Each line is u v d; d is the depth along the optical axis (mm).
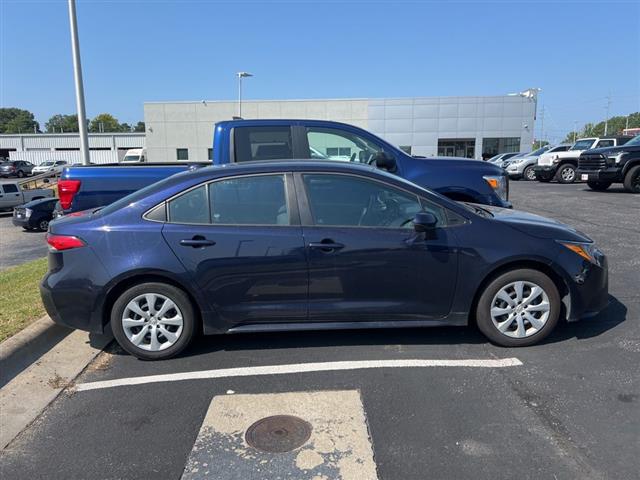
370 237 3920
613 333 4340
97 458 2793
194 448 2838
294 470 2609
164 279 3947
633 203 12852
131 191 5883
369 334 4473
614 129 117562
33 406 3406
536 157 25047
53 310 3982
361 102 41344
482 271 3967
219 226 3941
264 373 3768
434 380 3580
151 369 3920
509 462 2646
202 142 42844
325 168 4066
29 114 155625
